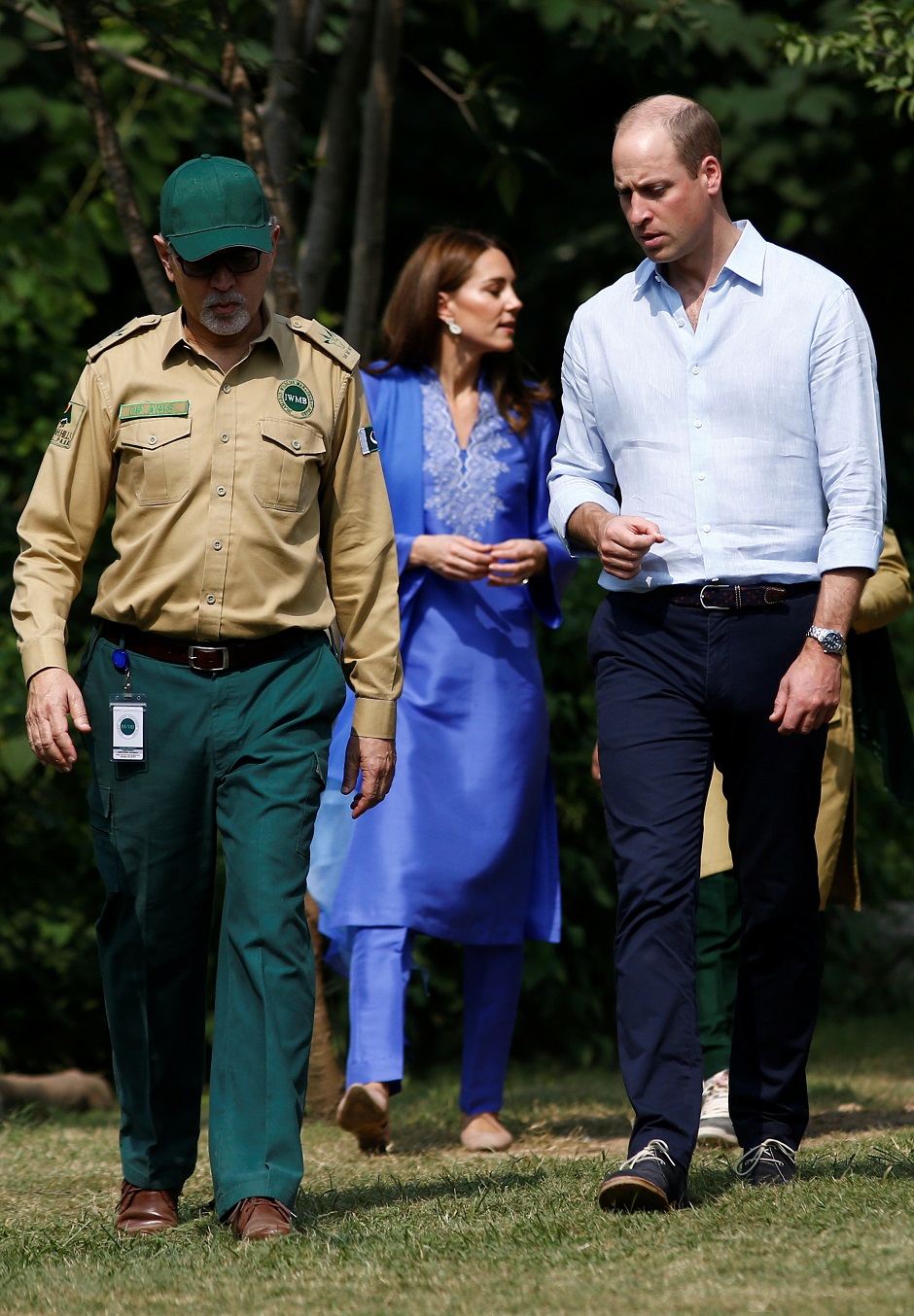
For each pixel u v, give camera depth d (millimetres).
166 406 12836
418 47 39031
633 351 13523
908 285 44250
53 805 27594
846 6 35406
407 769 17891
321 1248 11648
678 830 13039
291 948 12516
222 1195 12289
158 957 12977
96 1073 29406
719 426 13258
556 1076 26922
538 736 18438
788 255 13430
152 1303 10516
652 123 13195
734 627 13141
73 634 25281
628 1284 10406
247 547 12750
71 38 21000
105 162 21266
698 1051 12805
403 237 42156
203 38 20812
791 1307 9719
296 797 12688
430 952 27250
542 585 18562
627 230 39656
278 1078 12375
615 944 13117
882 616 16078
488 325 18453
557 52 38188
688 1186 13320
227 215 12492
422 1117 20391
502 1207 12859
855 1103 19859
